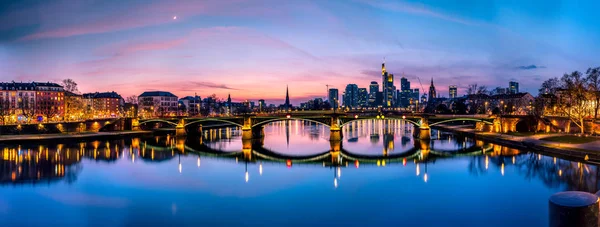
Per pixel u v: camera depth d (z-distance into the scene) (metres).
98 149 140.00
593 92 141.62
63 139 156.50
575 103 161.38
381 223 54.66
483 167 96.19
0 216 59.38
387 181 81.44
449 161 106.94
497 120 171.25
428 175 87.31
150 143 162.50
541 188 72.75
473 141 156.50
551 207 18.91
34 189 76.38
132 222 56.62
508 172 88.88
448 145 145.00
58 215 59.84
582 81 147.62
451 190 72.81
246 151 135.50
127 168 100.69
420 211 59.91
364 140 166.12
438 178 83.81
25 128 161.75
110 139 175.25
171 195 71.12
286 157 119.62
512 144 133.50
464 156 116.12
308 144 155.38
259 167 100.75
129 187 78.06
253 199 68.19
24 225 55.50
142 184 80.69
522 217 56.28
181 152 133.50
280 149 140.38
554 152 110.06
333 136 163.00
